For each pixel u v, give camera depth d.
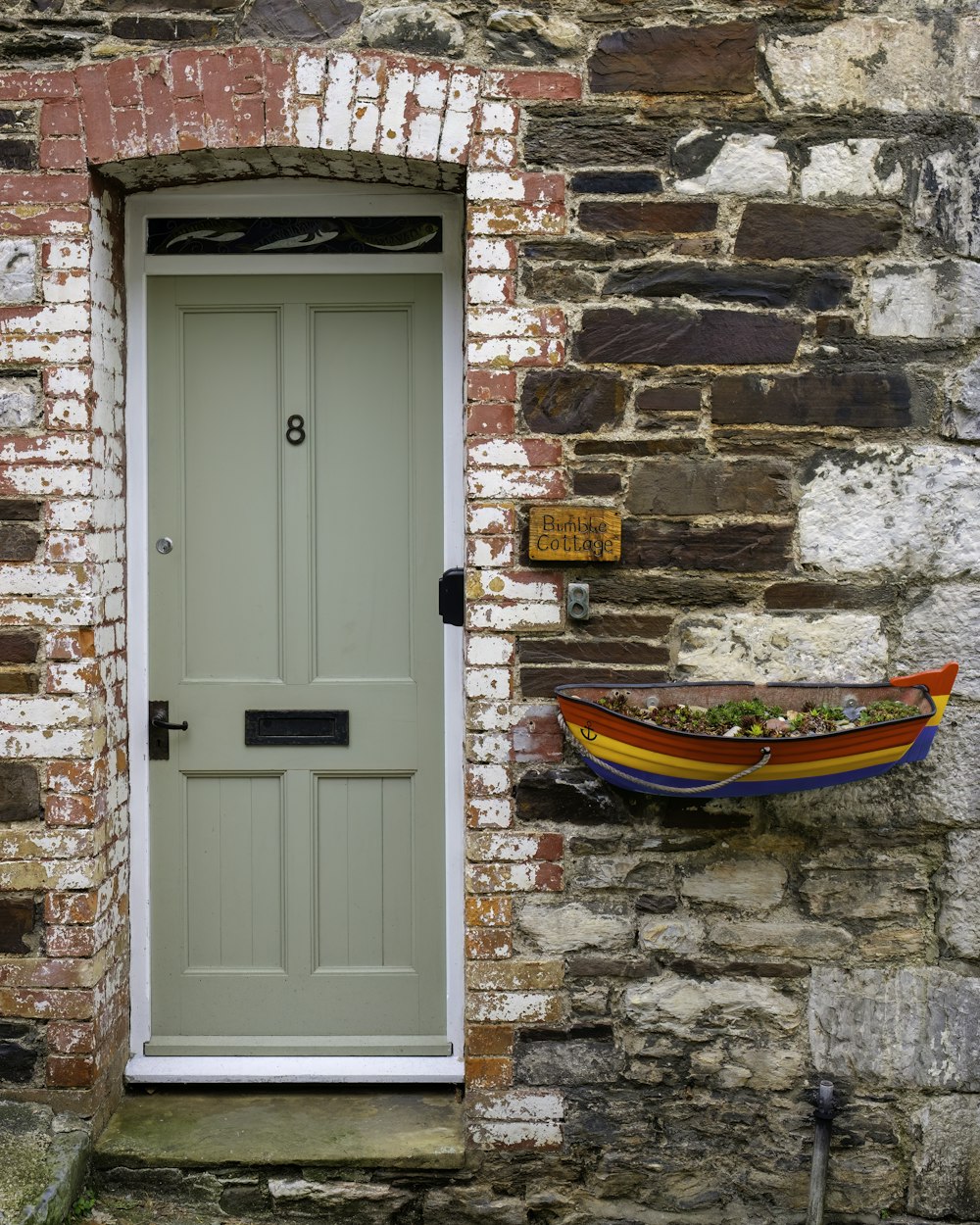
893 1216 2.88
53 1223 2.56
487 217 2.80
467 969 2.86
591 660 2.84
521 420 2.82
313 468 3.13
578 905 2.86
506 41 2.80
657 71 2.80
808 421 2.83
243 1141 2.88
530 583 2.83
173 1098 3.06
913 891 2.88
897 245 2.83
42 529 2.80
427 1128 2.95
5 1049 2.84
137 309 3.07
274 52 2.78
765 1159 2.87
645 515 2.83
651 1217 2.87
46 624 2.81
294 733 3.14
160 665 3.13
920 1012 2.87
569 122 2.80
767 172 2.82
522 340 2.81
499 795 2.85
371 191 3.04
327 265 3.10
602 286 2.82
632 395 2.83
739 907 2.87
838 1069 2.87
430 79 2.79
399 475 3.13
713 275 2.82
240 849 3.16
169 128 2.79
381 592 3.13
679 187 2.82
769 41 2.81
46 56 2.80
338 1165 2.84
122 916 3.06
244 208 3.06
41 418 2.80
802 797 2.86
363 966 3.16
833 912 2.87
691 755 2.54
